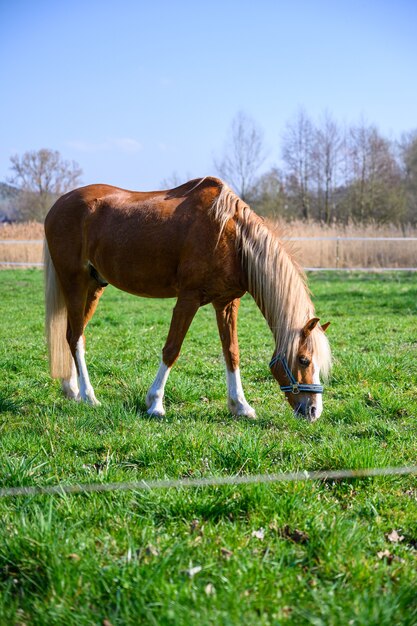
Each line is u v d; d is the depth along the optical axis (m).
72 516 3.02
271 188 40.38
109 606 2.34
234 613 2.22
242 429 4.68
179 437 4.15
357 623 2.18
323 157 40.00
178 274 5.07
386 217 38.34
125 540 2.81
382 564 2.70
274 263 4.79
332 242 21.48
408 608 2.33
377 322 10.16
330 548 2.74
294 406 4.80
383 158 38.38
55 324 5.70
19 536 2.70
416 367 6.62
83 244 5.54
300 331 4.70
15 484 3.40
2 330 9.37
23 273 20.72
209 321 10.59
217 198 4.98
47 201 46.28
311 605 2.35
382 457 3.88
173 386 5.71
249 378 6.52
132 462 3.92
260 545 2.84
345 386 5.99
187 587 2.37
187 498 3.19
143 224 5.14
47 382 6.25
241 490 3.27
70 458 3.94
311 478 3.56
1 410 5.21
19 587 2.55
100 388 6.08
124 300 14.58
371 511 3.31
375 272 20.81
